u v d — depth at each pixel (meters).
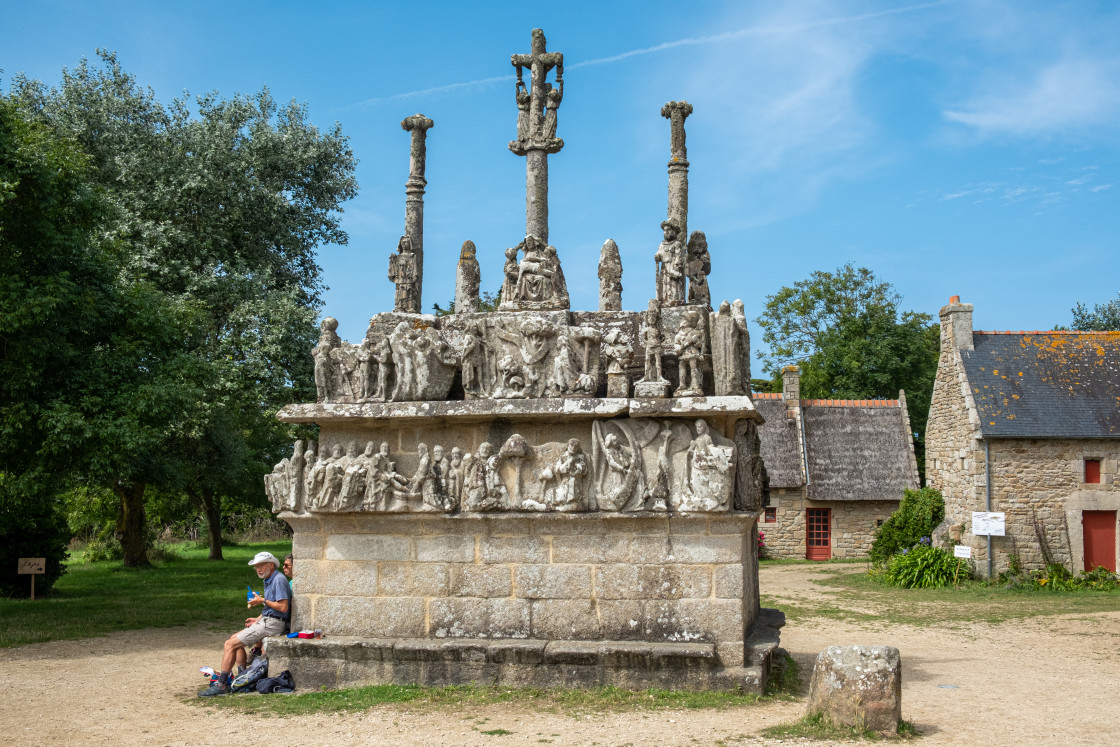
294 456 10.79
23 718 9.16
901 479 33.47
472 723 8.59
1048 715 9.23
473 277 11.83
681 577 9.82
